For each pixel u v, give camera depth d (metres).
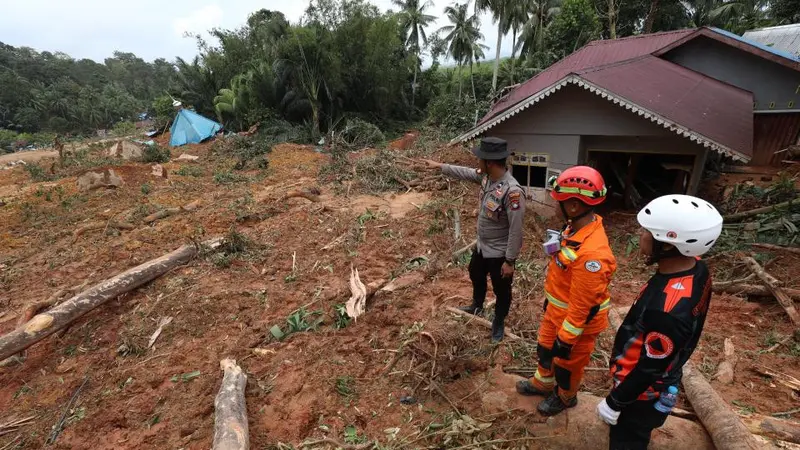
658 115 6.71
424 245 7.26
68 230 8.97
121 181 12.61
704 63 11.03
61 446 3.41
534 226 7.62
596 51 12.50
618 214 8.45
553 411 2.88
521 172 8.42
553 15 31.38
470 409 3.18
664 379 1.96
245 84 27.50
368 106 29.16
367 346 4.28
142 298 5.75
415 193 10.81
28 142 44.94
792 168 10.22
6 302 6.07
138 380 4.08
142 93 94.75
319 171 13.80
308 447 3.04
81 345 4.86
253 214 9.13
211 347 4.54
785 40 15.90
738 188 8.23
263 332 4.77
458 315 4.52
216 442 2.96
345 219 8.68
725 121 7.06
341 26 26.11
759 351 3.84
